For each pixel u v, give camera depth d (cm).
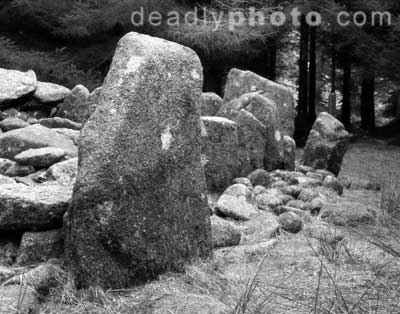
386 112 2539
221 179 562
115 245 284
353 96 2433
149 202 299
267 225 418
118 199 285
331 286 288
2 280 282
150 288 289
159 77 314
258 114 659
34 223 309
